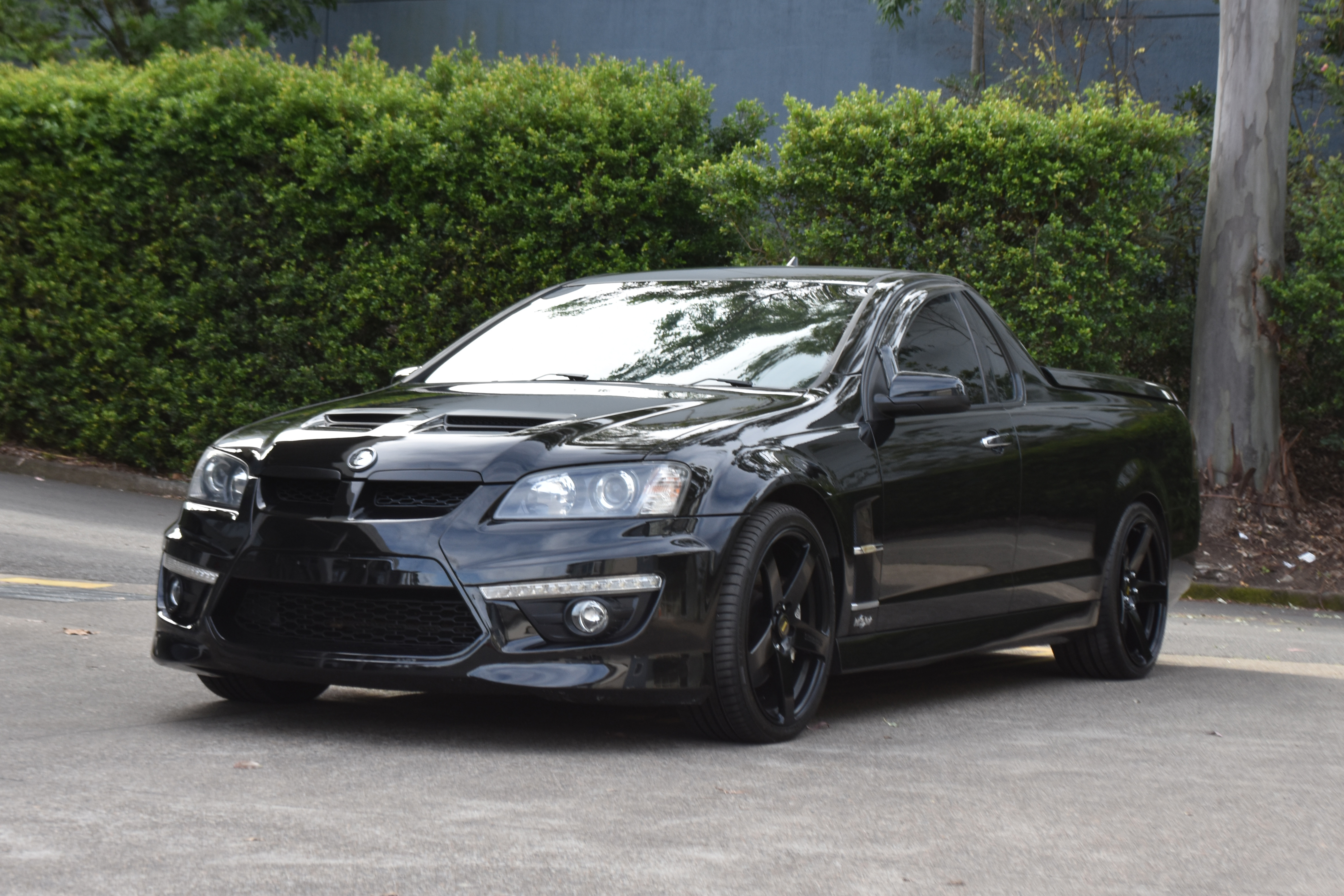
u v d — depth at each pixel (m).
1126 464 6.63
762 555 4.43
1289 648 8.50
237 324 13.55
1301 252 13.73
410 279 13.05
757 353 5.32
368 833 3.27
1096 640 6.49
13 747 4.09
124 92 13.64
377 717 4.86
